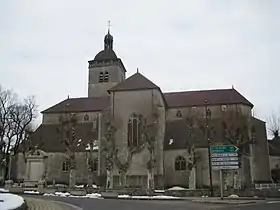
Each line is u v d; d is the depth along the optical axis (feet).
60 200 90.74
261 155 165.58
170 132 165.58
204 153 149.69
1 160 170.09
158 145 151.43
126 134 153.79
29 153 152.66
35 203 77.87
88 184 151.02
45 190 123.65
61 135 179.11
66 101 199.72
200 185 145.28
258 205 78.43
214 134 157.79
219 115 173.27
